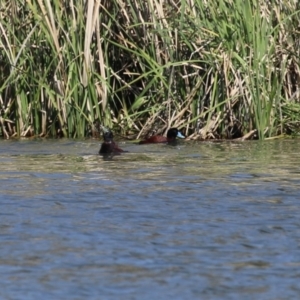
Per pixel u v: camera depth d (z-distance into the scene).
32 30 50.16
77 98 51.81
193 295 19.59
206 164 39.44
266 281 20.67
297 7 51.38
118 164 39.69
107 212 28.03
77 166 39.12
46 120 53.00
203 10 50.69
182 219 26.95
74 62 51.38
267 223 26.38
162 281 20.67
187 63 49.88
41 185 33.47
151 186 33.06
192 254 22.95
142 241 24.27
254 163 39.56
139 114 52.69
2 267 21.77
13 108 53.88
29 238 24.59
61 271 21.45
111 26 52.75
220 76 50.50
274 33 50.19
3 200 30.27
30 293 19.73
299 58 51.38
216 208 28.67
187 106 50.97
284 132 51.25
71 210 28.41
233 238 24.56
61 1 51.59
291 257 22.62
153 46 51.34
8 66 53.41
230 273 21.31
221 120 50.84
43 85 51.72
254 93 49.72
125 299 19.28
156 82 52.19
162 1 51.06
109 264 22.03
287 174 36.00
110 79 53.38
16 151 45.28
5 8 52.38
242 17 49.84
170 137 49.38
